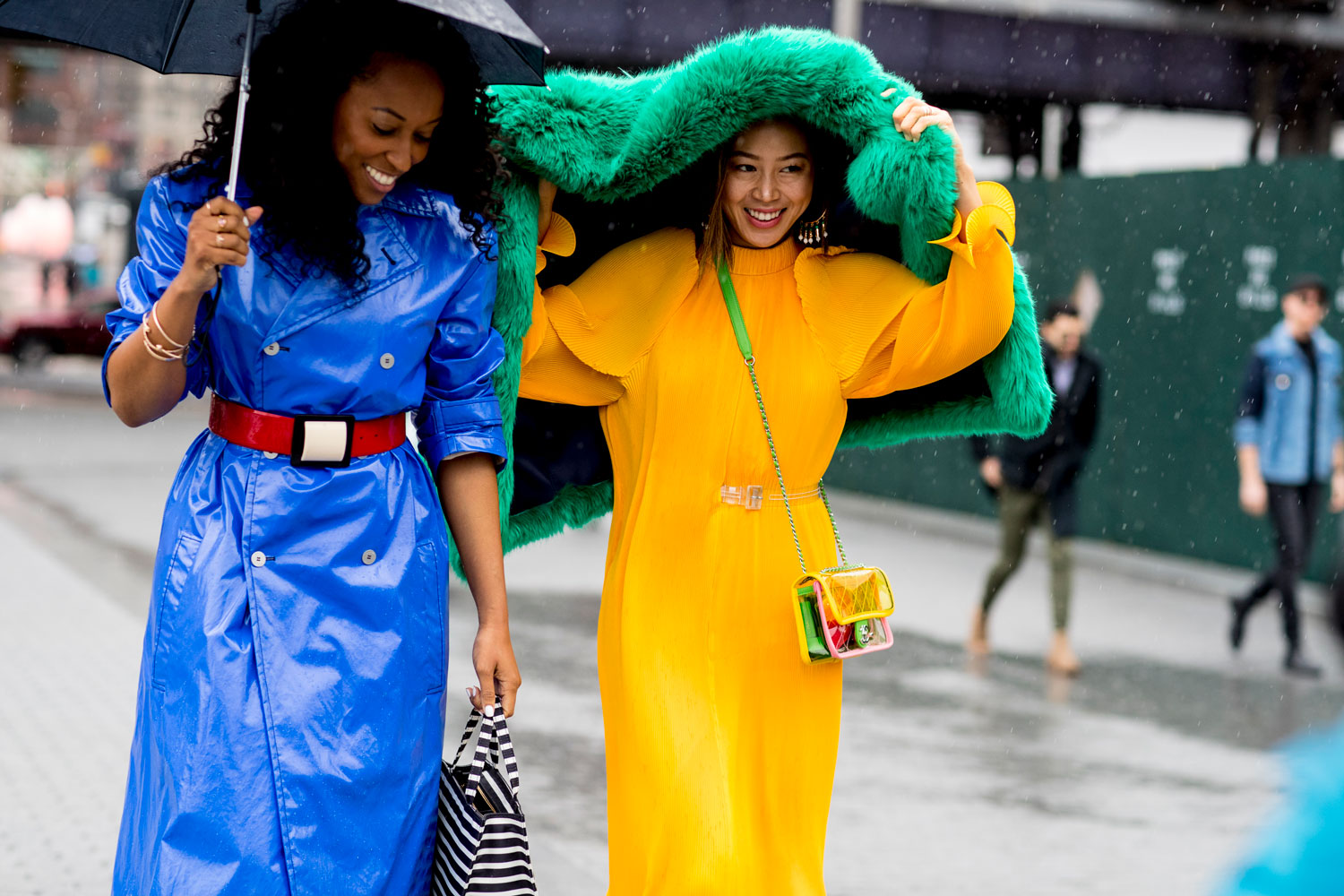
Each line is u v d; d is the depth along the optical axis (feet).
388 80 8.10
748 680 10.67
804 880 10.69
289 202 8.19
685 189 11.12
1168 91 59.88
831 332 10.78
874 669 26.89
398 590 8.60
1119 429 43.73
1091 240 44.65
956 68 55.83
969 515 50.01
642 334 10.82
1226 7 58.39
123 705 20.42
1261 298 39.22
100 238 145.28
